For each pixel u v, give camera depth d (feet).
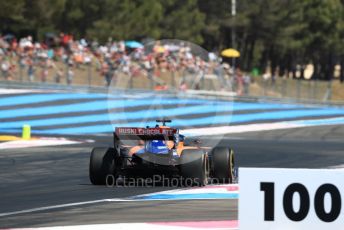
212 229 85.61
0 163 168.04
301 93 517.96
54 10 455.63
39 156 184.96
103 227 86.17
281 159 191.52
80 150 203.62
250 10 646.33
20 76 353.72
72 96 298.15
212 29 625.41
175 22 572.10
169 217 94.48
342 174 58.13
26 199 112.16
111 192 119.65
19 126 280.92
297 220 57.93
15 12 434.30
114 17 497.05
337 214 58.13
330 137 287.69
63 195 116.47
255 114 343.67
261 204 57.77
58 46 406.00
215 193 118.73
